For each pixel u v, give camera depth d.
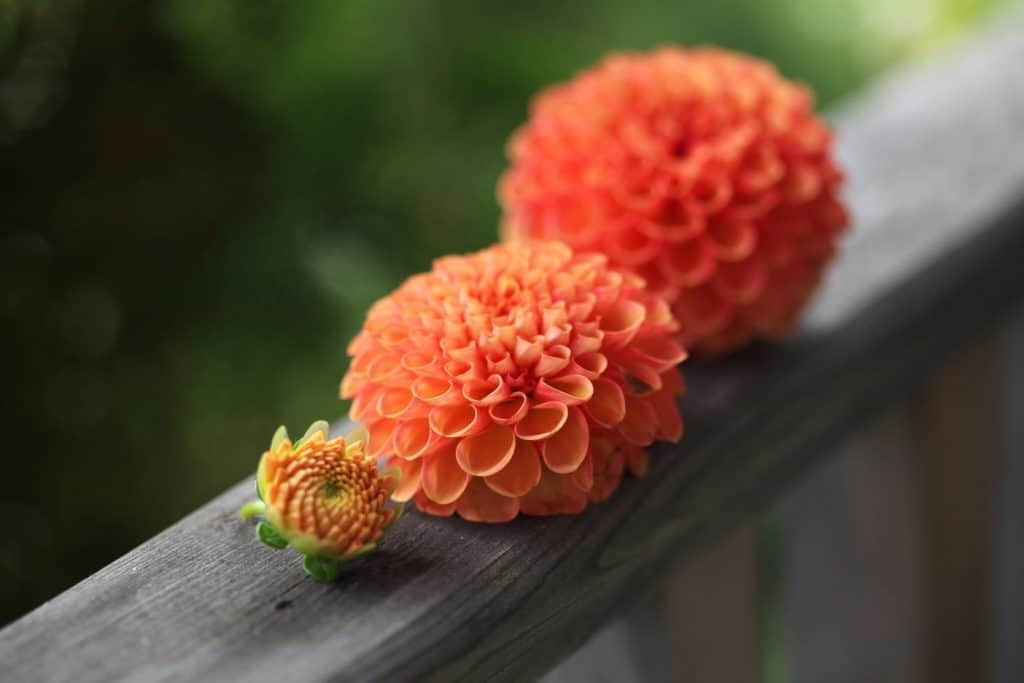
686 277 0.64
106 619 0.54
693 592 0.69
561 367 0.56
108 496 1.06
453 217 1.12
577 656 0.69
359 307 1.06
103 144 1.04
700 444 0.63
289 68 1.05
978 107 0.85
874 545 0.79
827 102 1.53
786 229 0.65
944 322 0.75
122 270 1.05
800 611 0.80
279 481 0.54
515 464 0.57
